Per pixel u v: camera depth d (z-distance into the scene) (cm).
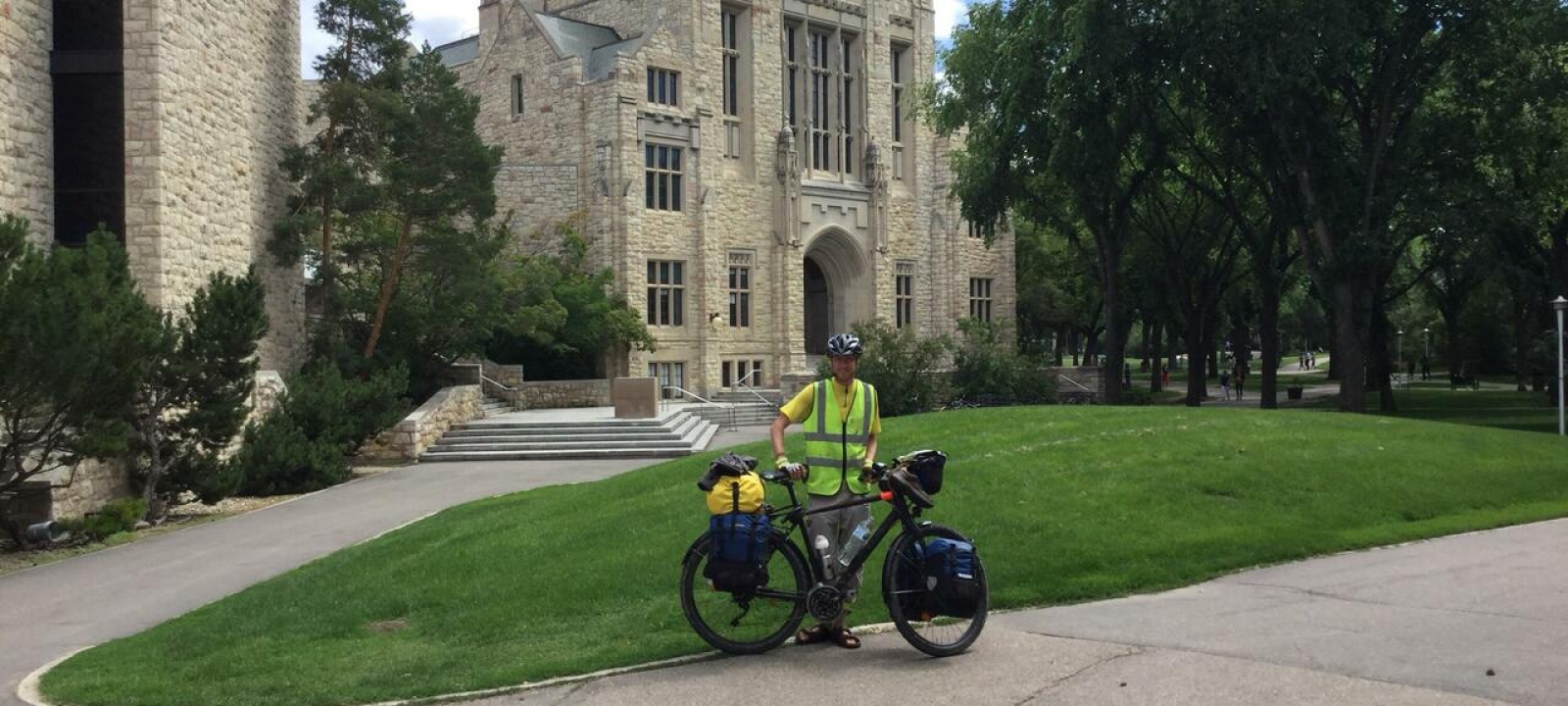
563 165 4391
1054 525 1129
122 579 1458
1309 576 1007
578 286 4075
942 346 4288
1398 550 1134
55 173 2411
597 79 4366
